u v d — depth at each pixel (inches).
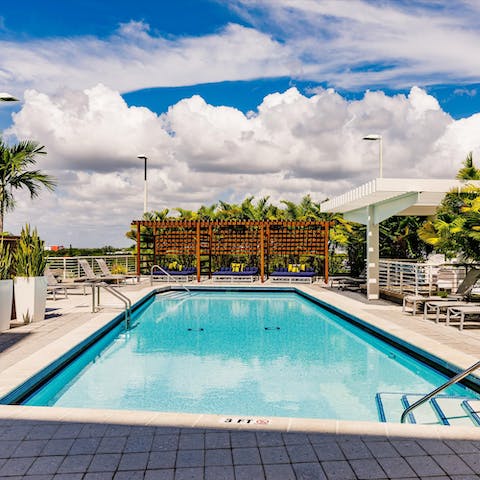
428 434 140.3
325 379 265.9
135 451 130.5
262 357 318.3
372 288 513.0
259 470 120.3
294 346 352.2
